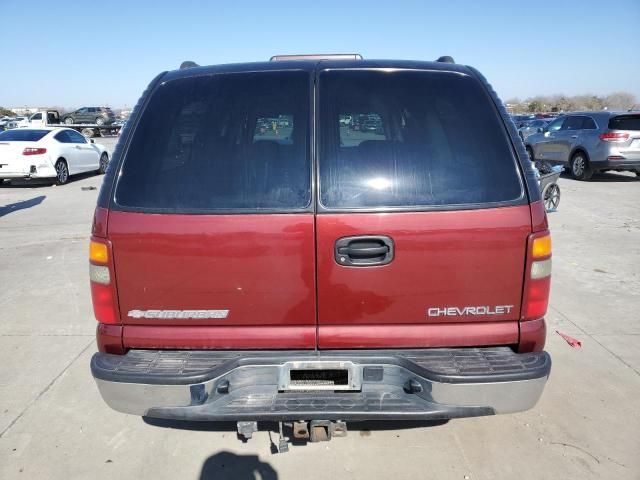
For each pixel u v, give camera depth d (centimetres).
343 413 209
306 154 214
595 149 1203
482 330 214
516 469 250
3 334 403
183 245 207
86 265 583
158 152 219
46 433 281
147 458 261
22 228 776
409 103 224
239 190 211
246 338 215
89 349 379
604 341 382
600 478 243
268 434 278
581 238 687
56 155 1248
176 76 241
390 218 205
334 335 214
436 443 269
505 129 220
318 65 237
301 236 206
